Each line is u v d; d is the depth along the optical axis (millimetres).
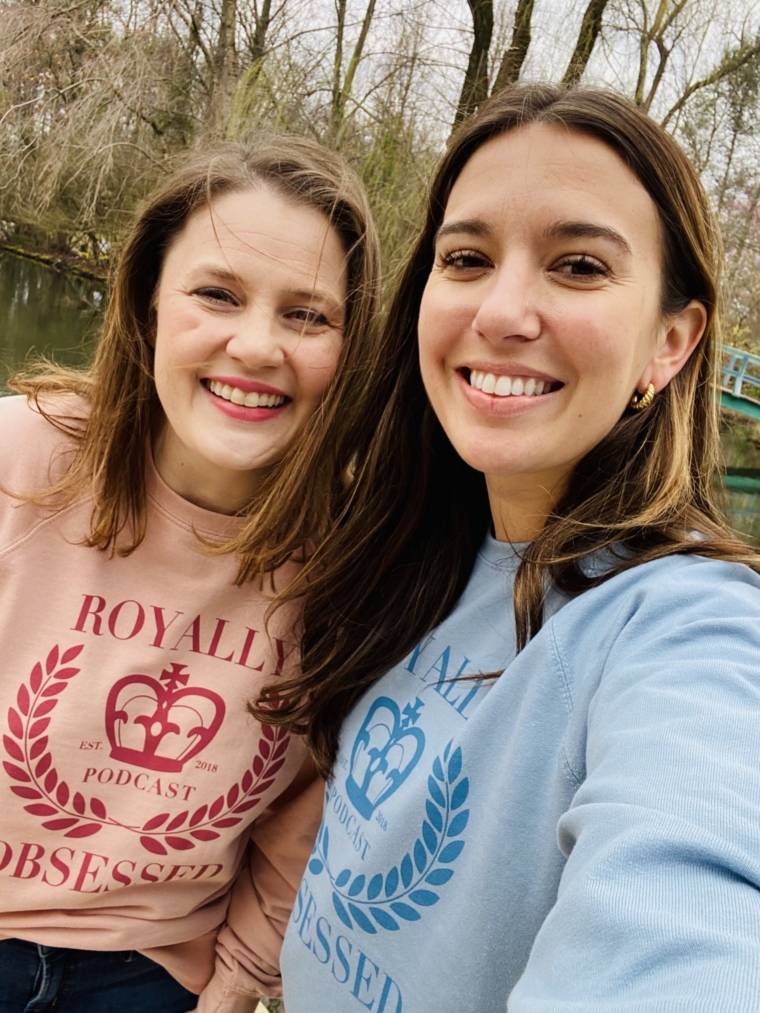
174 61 5637
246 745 1088
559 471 863
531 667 726
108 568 1071
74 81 5516
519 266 770
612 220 757
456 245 822
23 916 1096
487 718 750
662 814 460
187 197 1040
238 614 1097
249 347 985
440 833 770
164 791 1064
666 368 846
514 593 801
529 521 899
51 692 1043
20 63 5492
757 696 535
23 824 1054
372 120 5316
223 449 1035
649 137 768
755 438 8789
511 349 773
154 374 1078
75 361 6156
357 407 1131
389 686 928
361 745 917
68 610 1060
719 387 917
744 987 359
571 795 657
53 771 1042
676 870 430
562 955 432
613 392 779
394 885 804
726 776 476
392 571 1016
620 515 797
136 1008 1188
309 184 1041
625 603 686
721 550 731
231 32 5570
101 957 1148
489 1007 716
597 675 662
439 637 911
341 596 1045
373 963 815
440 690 856
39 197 5887
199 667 1081
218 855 1115
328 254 1053
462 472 1001
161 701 1067
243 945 1183
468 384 836
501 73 5219
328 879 894
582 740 656
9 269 8008
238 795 1095
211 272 1002
